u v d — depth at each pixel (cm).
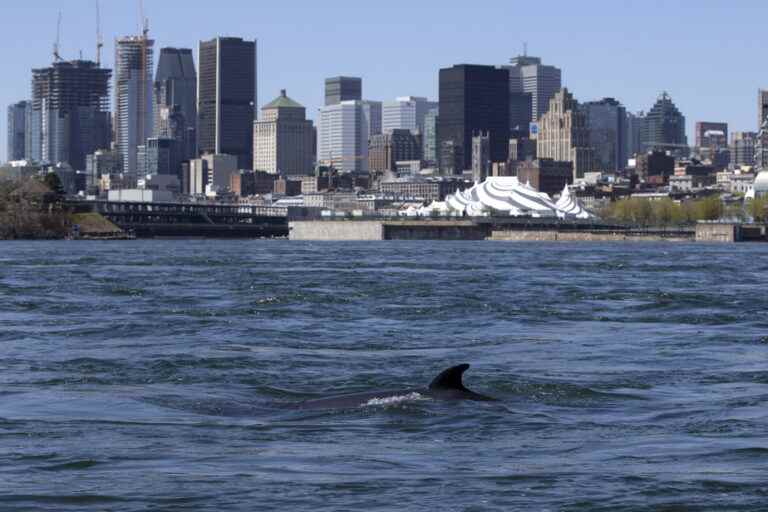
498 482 4969
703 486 4891
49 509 4544
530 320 13850
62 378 8331
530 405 6931
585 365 9244
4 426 6238
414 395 6781
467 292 18900
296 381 8300
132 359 9444
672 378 8356
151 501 4656
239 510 4534
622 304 16362
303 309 15250
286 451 5591
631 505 4606
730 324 13275
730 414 6694
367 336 11794
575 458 5462
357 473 5131
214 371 8775
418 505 4609
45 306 15662
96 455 5497
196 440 5856
